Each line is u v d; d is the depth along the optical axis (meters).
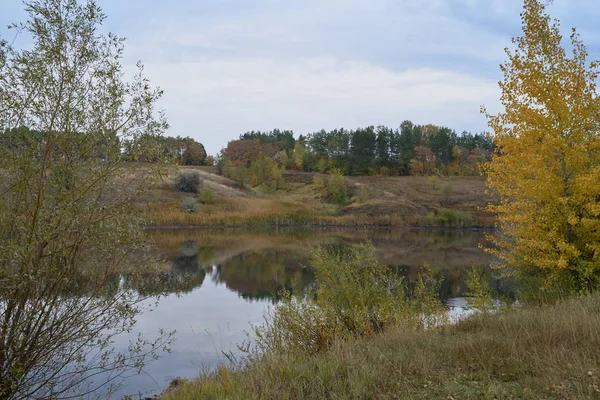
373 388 5.27
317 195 89.25
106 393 8.04
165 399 6.90
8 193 6.59
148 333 12.76
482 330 7.98
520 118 12.22
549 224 11.87
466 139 138.25
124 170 7.18
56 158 6.90
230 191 82.56
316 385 5.47
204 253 34.78
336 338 8.18
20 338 6.61
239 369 7.79
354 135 117.88
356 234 54.53
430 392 5.05
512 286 18.56
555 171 12.08
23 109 6.55
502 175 12.77
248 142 125.44
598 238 11.50
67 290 6.96
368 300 10.46
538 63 12.11
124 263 7.36
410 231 61.44
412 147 121.62
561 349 5.81
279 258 31.98
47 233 6.42
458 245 42.22
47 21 6.74
